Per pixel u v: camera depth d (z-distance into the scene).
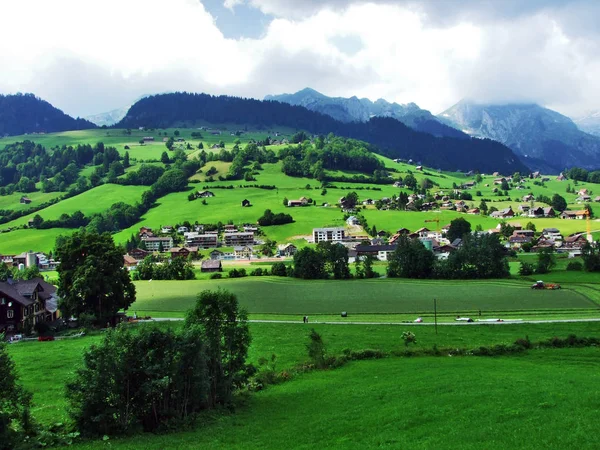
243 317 55.84
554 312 112.69
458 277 175.12
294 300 141.62
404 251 183.88
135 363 47.09
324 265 190.75
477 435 38.94
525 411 43.88
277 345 84.69
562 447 35.19
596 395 47.22
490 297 136.00
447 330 95.25
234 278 192.00
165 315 124.19
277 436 43.81
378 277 184.62
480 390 52.97
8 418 42.69
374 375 65.19
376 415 47.31
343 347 81.94
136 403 47.19
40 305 121.69
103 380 45.50
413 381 60.06
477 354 76.94
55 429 45.78
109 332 48.59
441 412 46.09
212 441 43.03
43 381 64.38
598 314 108.50
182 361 48.41
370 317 115.00
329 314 120.38
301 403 54.25
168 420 46.97
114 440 43.84
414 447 37.91
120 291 116.06
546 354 75.44
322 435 43.25
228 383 53.84
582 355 74.25
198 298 54.97
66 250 117.56
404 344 83.25
